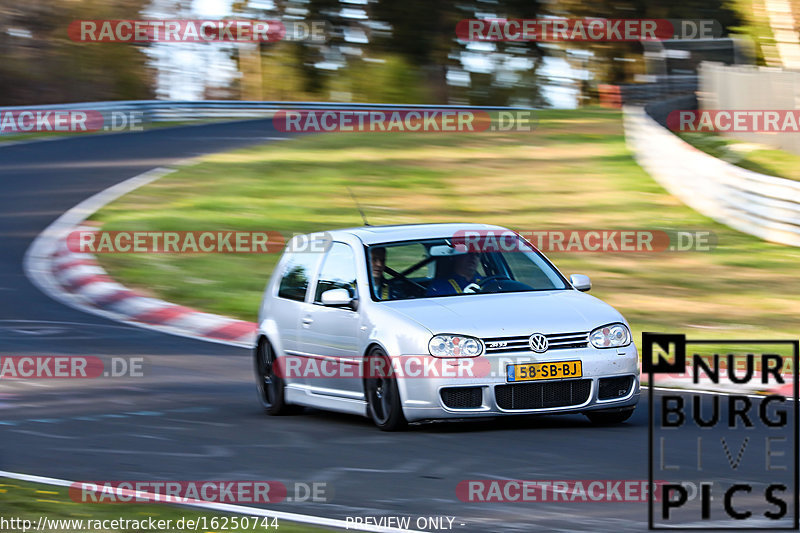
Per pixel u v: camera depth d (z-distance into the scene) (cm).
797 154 8869
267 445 2797
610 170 9162
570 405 2855
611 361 2892
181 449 2758
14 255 6331
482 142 11081
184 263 6228
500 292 3128
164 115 14050
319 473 2467
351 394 3095
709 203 7300
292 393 3306
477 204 8125
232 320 4819
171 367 4000
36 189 8531
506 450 2659
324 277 3306
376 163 9919
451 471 2455
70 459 2642
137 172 9456
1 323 4778
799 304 5181
